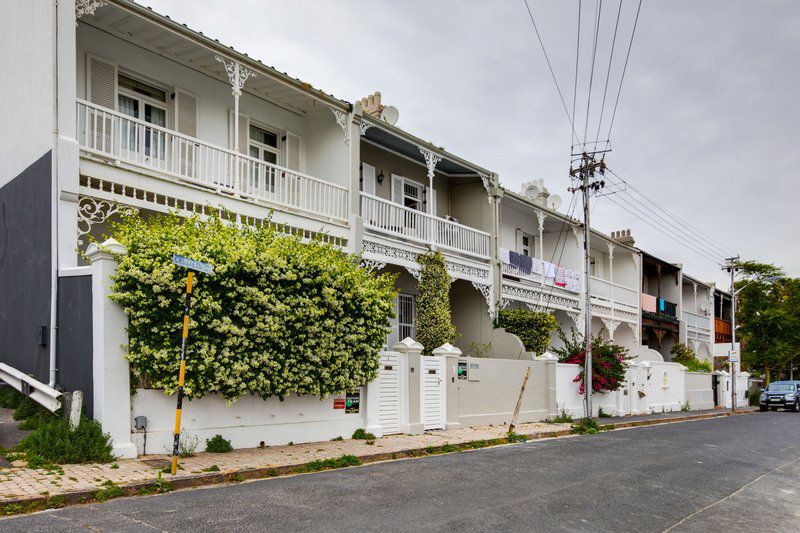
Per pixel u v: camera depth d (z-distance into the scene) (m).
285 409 12.34
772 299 53.78
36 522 6.78
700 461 14.03
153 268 9.93
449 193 24.47
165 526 6.79
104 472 8.78
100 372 9.77
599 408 24.56
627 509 9.04
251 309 10.96
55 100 11.62
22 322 12.14
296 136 18.25
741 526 8.59
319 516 7.54
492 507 8.56
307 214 16.09
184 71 15.72
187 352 10.23
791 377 57.03
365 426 14.07
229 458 10.44
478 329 23.02
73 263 11.36
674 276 41.25
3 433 10.07
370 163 20.78
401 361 15.27
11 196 13.10
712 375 38.41
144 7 12.94
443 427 16.42
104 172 12.10
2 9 14.34
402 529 7.25
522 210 28.28
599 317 31.02
